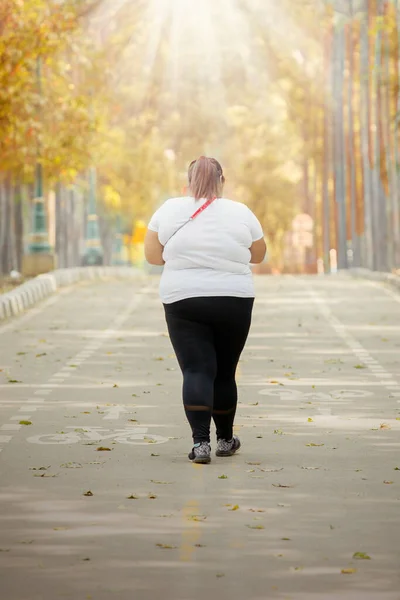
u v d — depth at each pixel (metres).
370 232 77.62
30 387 22.05
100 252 75.75
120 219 121.94
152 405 19.66
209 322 14.42
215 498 12.54
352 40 90.31
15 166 61.59
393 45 62.69
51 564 10.00
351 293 48.88
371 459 14.81
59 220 84.75
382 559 10.15
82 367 25.27
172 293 14.38
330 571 9.79
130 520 11.53
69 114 58.28
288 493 12.80
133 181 105.06
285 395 20.81
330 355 27.50
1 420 18.08
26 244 82.81
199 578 9.61
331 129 107.62
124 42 94.88
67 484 13.25
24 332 33.75
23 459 14.81
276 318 37.47
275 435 16.64
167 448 15.65
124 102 102.56
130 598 9.10
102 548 10.50
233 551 10.41
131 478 13.61
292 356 27.28
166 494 12.74
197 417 14.53
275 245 130.25
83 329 34.53
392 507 12.12
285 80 111.19
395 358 26.91
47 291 49.06
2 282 57.88
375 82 73.12
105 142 78.25
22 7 48.31
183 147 113.38
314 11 105.50
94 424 17.66
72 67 66.25
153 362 26.17
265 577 9.62
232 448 15.06
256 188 120.44
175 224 14.38
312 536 10.92
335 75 97.94
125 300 45.59
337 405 19.61
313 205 124.12
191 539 10.80
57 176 63.59
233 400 14.86
